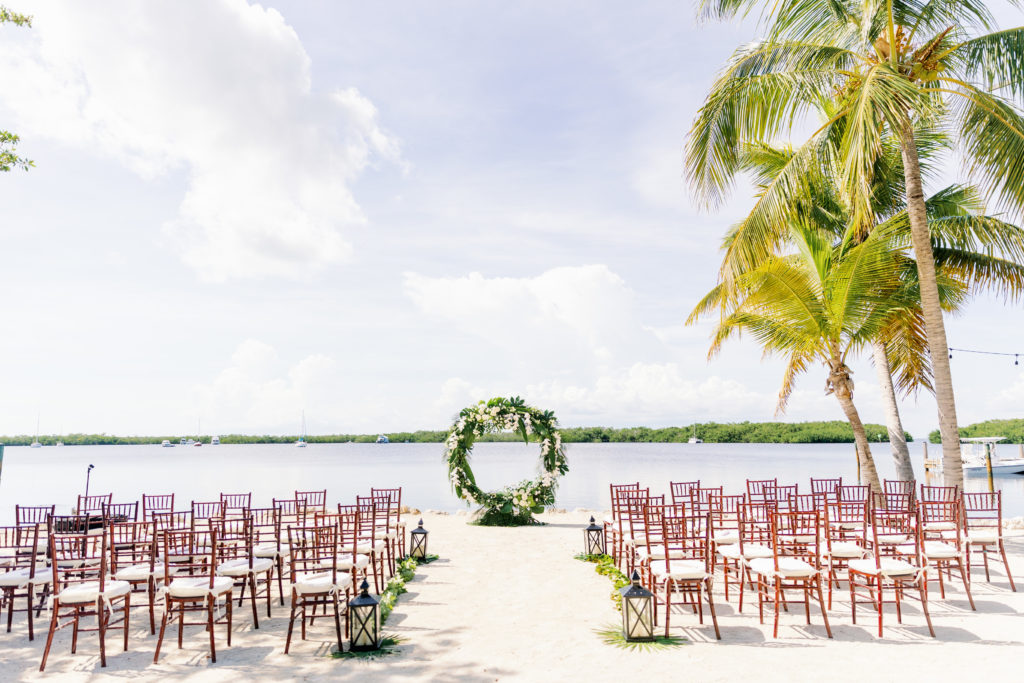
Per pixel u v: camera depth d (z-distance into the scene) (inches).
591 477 1419.8
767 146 583.5
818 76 404.2
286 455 4530.0
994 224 457.7
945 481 409.7
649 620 242.2
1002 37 383.6
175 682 208.1
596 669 212.8
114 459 3735.2
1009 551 414.0
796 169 424.5
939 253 498.3
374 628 237.9
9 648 246.2
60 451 6624.0
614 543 390.6
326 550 304.5
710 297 575.5
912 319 542.9
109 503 348.2
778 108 411.2
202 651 240.4
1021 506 819.4
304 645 247.0
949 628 251.1
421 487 1291.8
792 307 476.1
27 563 309.6
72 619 287.9
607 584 344.2
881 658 217.0
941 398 413.4
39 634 264.8
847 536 339.0
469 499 588.7
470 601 310.2
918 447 4623.5
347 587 261.4
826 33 454.9
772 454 3348.9
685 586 275.1
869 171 376.5
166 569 244.1
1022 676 197.6
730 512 391.5
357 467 2329.0
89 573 279.6
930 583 326.3
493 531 543.8
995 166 390.0
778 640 239.9
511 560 414.0
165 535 248.5
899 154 522.0
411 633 258.7
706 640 242.1
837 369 486.9
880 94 350.0
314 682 206.1
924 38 432.8
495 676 208.5
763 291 478.0
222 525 300.7
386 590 322.0
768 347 522.9
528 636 252.5
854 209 500.1
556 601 309.1
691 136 419.2
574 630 260.2
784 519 341.4
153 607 271.0
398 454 4753.9
